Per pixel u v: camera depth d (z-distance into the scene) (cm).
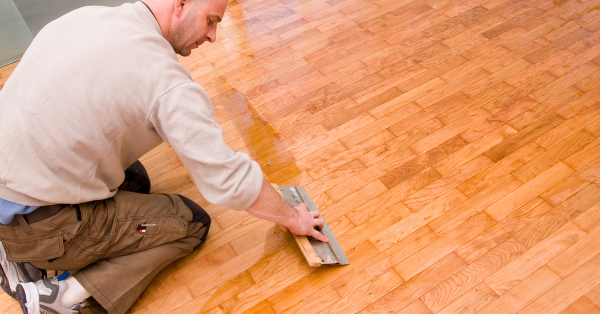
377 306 137
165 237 142
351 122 192
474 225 152
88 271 136
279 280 147
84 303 137
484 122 184
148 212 140
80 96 109
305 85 212
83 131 111
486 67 208
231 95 212
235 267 152
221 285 148
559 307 130
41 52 114
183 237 149
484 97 194
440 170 170
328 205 164
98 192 126
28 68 115
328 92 207
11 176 113
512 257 143
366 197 165
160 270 150
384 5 254
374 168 174
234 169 115
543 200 156
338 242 153
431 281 140
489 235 149
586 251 141
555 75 199
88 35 112
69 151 112
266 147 187
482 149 175
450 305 134
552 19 227
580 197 155
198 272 153
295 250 154
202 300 145
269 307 141
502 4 241
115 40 110
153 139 125
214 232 163
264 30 248
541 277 137
